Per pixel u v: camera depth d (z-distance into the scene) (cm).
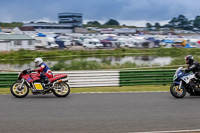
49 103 841
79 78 1226
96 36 6150
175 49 4450
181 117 672
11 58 3478
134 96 980
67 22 11125
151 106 802
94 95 1003
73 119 648
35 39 4662
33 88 931
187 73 939
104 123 613
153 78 1275
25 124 601
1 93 1055
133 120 641
